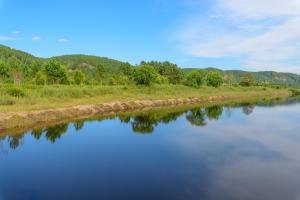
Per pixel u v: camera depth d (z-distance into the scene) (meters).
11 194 15.65
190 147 25.58
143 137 29.77
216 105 63.19
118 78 92.25
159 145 26.30
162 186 16.70
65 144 26.72
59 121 37.50
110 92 62.16
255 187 16.50
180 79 109.12
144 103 58.31
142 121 40.16
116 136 30.27
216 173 18.81
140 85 75.38
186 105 62.69
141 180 17.67
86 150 24.66
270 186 16.67
